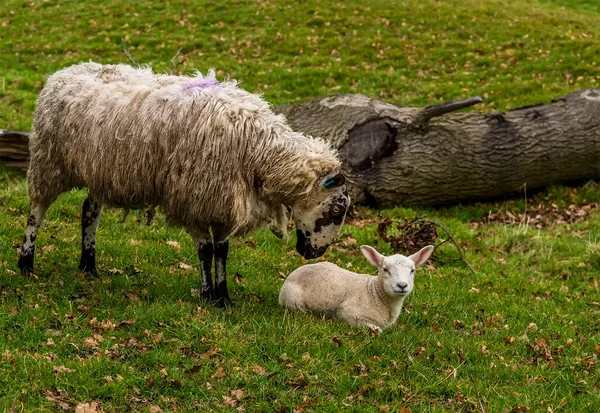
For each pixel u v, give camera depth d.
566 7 35.00
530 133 15.70
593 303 11.21
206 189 8.33
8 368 7.05
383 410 7.13
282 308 9.21
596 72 23.30
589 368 8.62
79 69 9.20
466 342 8.83
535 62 24.19
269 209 8.84
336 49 25.81
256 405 7.02
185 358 7.63
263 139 8.46
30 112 18.67
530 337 9.48
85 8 30.56
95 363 7.26
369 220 14.30
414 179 15.16
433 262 12.49
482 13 29.08
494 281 11.84
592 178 16.55
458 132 15.41
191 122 8.33
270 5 29.73
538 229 14.72
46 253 10.30
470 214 15.60
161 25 28.36
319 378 7.55
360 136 15.14
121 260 10.47
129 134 8.44
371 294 8.80
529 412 7.39
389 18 28.25
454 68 24.23
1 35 27.67
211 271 9.59
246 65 24.58
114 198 8.80
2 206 12.41
